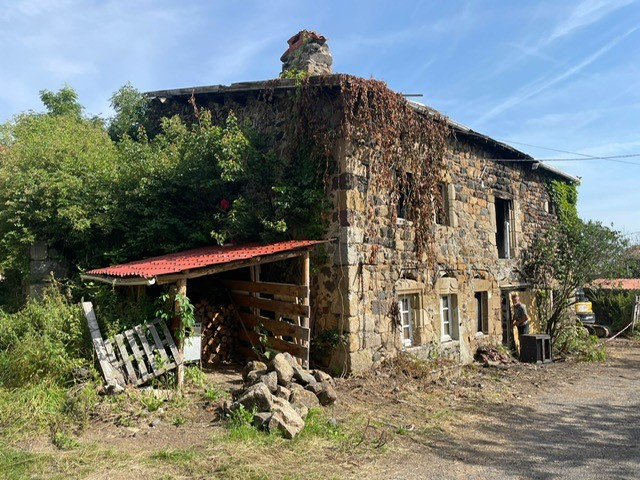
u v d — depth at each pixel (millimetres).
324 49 10484
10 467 4133
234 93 9727
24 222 8836
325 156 8227
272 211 8469
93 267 9031
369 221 8398
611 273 13750
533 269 13680
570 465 4992
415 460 4949
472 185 11562
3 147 10555
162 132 11672
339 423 5793
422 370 8578
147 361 6328
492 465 4938
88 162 9469
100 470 4156
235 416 5297
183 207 9172
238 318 8719
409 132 9141
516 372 10125
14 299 9930
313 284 8289
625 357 12891
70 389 5668
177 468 4246
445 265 10391
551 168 14164
